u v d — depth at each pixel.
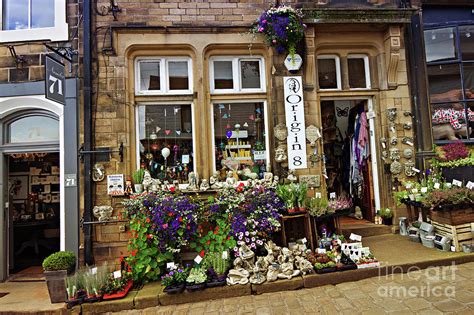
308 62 5.11
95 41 4.87
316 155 5.07
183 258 4.52
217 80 5.28
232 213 4.25
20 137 5.05
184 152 5.15
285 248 4.04
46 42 4.79
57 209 6.42
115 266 4.52
